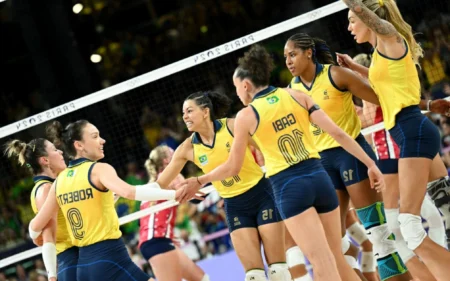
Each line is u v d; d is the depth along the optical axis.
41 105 27.94
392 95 9.52
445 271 9.27
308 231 8.77
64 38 25.94
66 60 26.03
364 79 10.32
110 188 9.29
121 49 27.97
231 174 9.10
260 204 9.97
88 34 27.92
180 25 28.09
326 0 25.72
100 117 23.45
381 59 9.51
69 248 10.26
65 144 9.80
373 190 10.27
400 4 21.80
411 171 9.37
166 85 25.16
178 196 9.38
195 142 10.20
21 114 28.17
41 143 10.48
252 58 9.12
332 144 10.36
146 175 23.28
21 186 23.50
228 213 10.16
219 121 10.16
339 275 8.82
